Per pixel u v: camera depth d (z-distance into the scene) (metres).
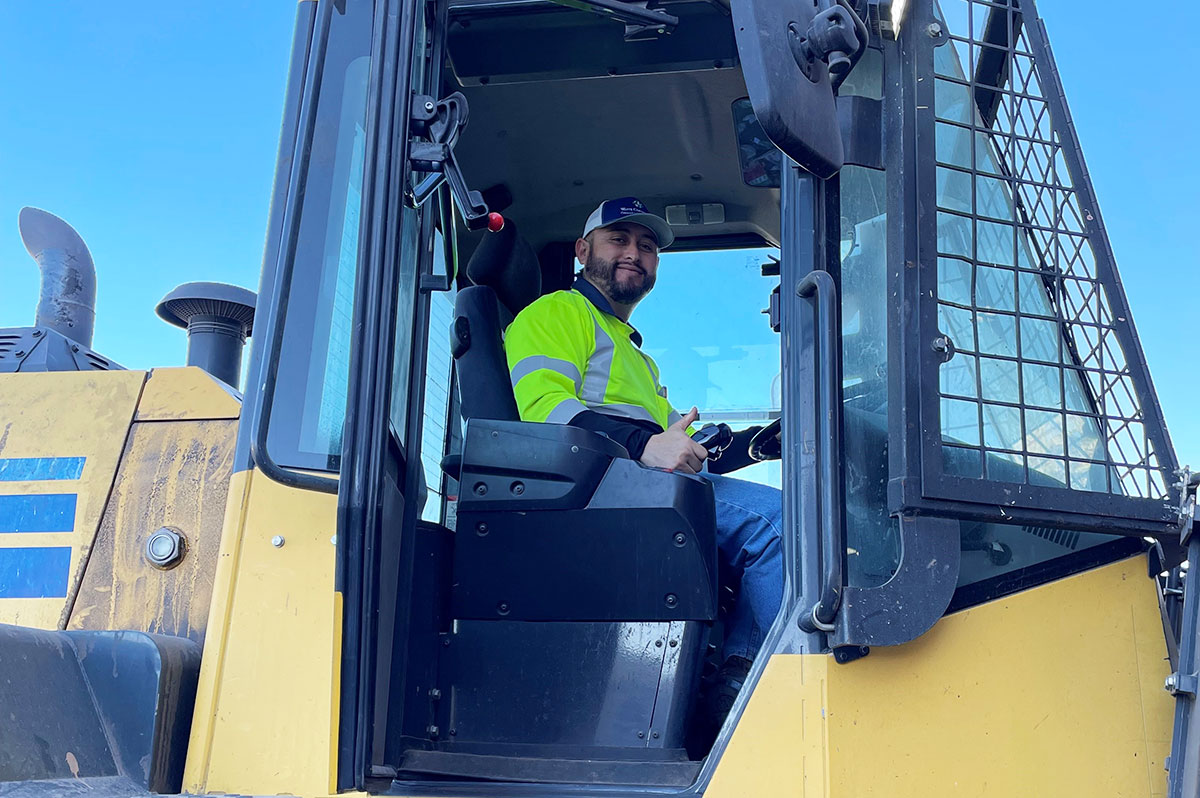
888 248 1.81
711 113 2.76
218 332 2.71
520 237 2.84
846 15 1.61
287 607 1.74
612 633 2.04
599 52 2.54
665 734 1.94
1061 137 1.99
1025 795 1.68
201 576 2.00
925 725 1.66
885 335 1.81
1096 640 1.78
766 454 2.58
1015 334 1.84
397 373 2.00
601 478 2.13
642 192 3.06
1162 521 1.78
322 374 1.87
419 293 2.11
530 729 2.01
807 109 1.61
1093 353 1.89
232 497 1.82
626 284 2.75
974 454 1.75
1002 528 1.80
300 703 1.68
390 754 1.85
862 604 1.62
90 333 2.66
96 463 2.13
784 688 1.64
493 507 2.15
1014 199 1.91
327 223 1.94
